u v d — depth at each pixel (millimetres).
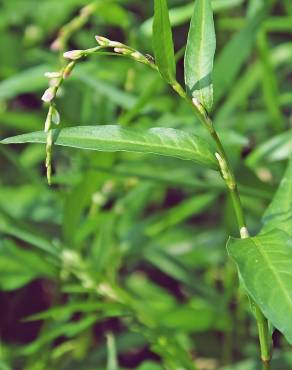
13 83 580
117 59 609
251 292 342
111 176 520
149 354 650
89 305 487
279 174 579
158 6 357
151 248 585
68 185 622
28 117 590
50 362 554
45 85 589
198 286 580
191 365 484
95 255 553
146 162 571
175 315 518
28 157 652
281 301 340
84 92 614
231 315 583
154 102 575
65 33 551
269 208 394
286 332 335
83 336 565
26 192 597
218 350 583
